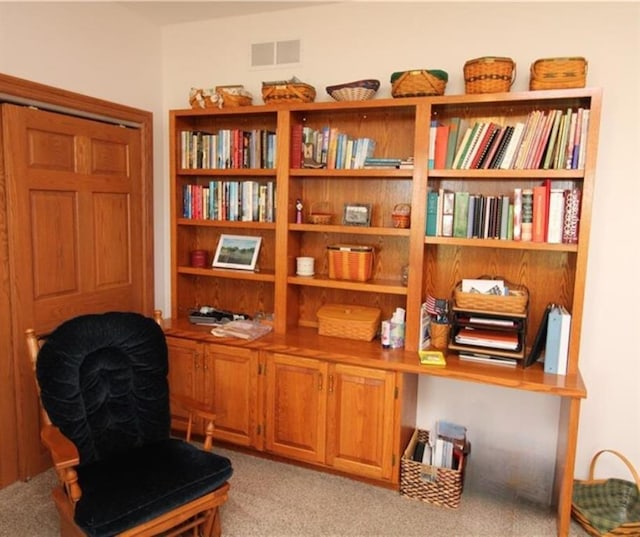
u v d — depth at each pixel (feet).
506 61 7.71
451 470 8.00
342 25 9.52
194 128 10.82
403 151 9.32
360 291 9.95
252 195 9.94
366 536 7.36
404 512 7.94
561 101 7.91
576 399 7.22
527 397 9.01
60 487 6.83
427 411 9.66
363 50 9.42
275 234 10.29
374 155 9.48
